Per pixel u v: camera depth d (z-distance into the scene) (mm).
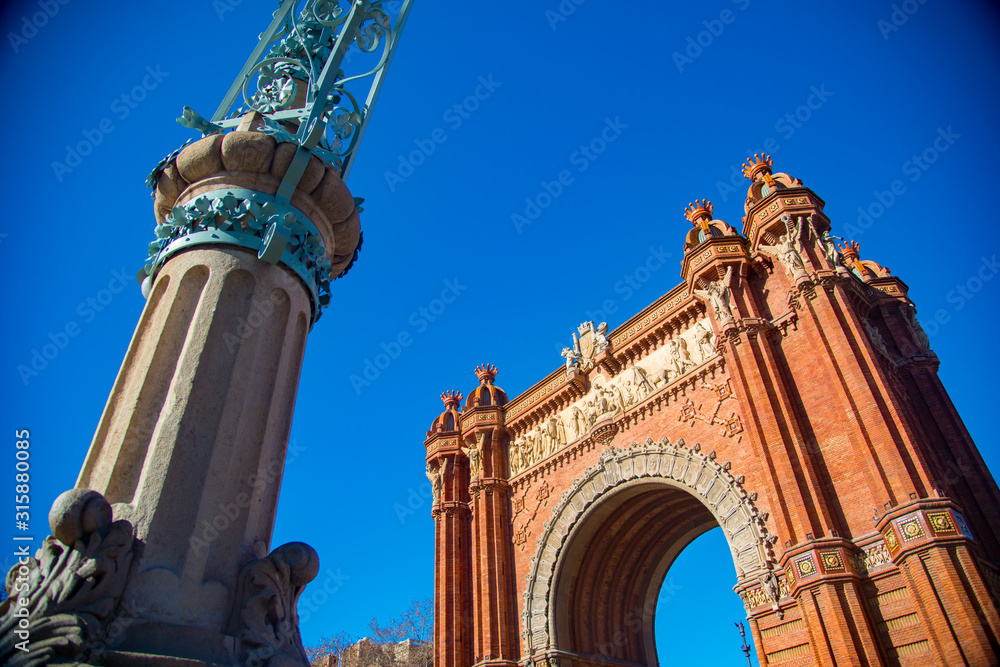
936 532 22172
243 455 8055
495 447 44281
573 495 38094
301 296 9570
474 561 41031
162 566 6762
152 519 6949
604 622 39219
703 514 40031
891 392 26031
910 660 22234
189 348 8148
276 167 9570
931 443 30188
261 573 7188
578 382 40312
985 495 28016
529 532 40062
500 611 38281
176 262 8930
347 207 10383
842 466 26484
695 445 32750
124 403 7965
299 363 9445
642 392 36625
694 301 34969
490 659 36875
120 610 6273
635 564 41000
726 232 35344
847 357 27312
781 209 31875
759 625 26625
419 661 60406
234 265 8875
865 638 22578
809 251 31016
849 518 25594
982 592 20891
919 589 21984
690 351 35250
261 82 11828
